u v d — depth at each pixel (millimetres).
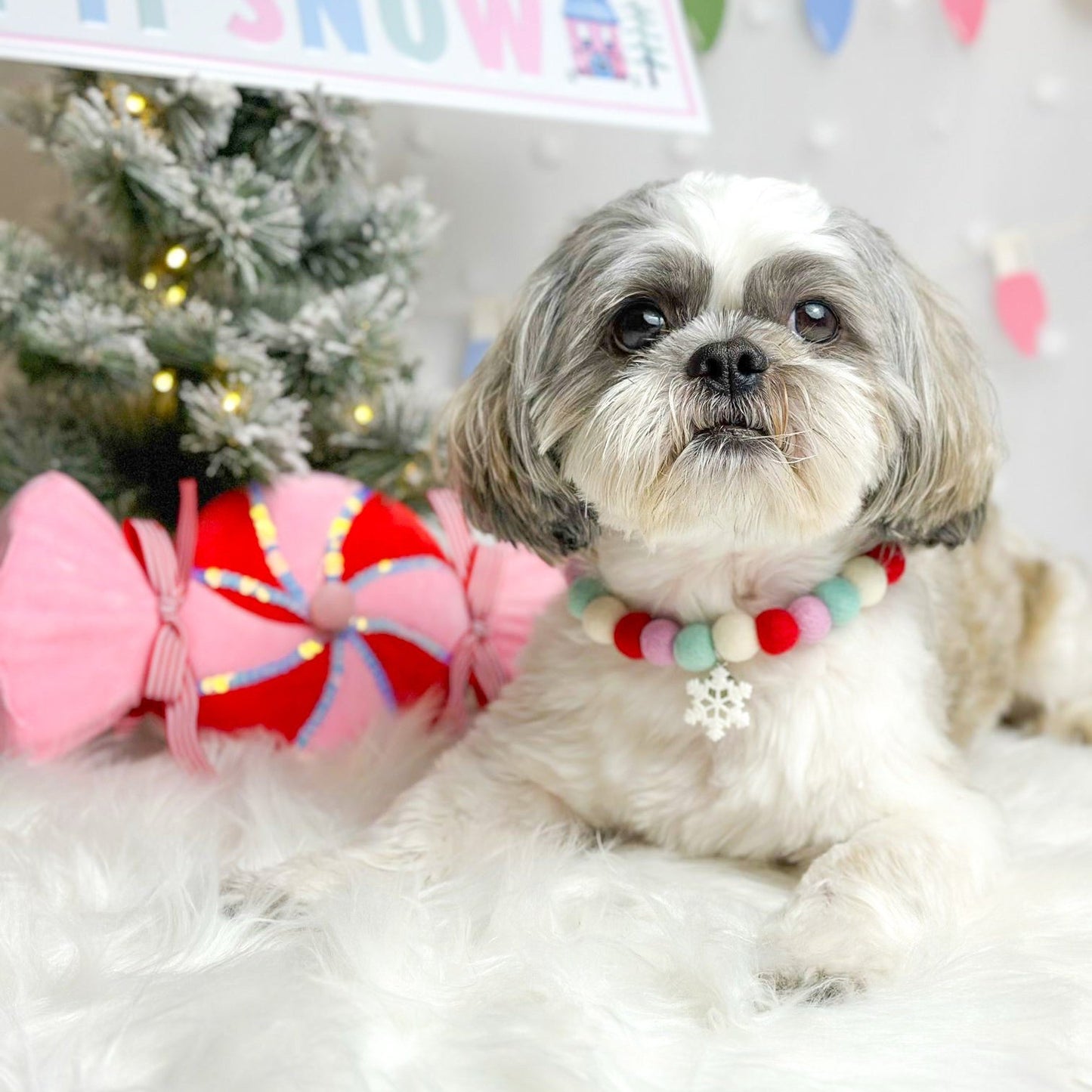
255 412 2271
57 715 1978
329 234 2643
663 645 1677
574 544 1826
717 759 1696
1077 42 3387
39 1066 1099
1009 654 2393
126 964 1323
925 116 3451
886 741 1654
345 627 2207
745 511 1546
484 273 3549
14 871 1520
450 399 2012
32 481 2107
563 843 1713
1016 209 3490
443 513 2383
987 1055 1145
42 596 1968
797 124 3461
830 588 1678
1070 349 3537
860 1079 1109
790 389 1521
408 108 3418
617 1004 1224
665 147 3492
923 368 1734
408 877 1567
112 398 2471
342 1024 1142
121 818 1730
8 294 2297
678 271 1629
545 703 1833
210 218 2334
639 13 2469
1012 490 3613
